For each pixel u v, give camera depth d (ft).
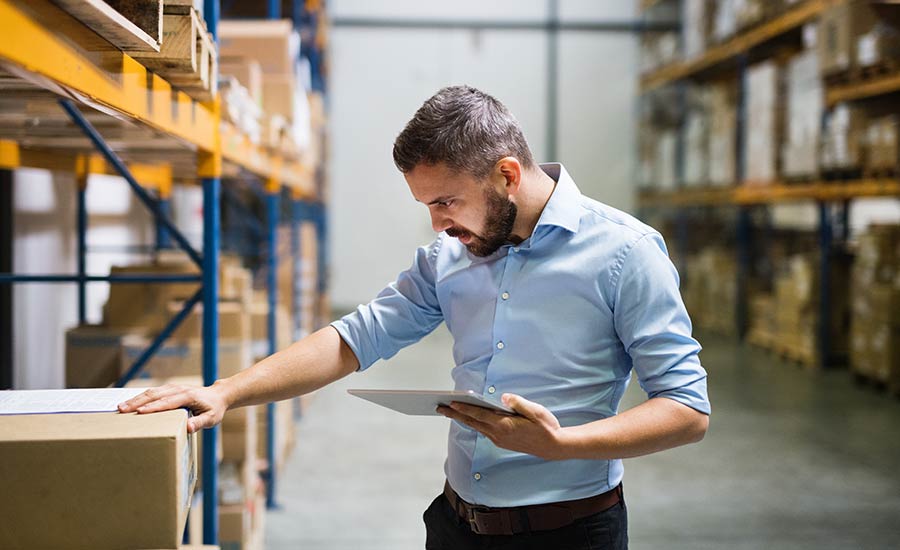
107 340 11.41
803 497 16.76
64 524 5.12
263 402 6.75
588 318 6.37
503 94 46.80
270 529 15.02
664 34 43.88
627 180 47.73
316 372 6.89
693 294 41.98
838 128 27.27
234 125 10.53
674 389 5.94
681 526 15.19
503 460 6.49
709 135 39.04
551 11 46.73
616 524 6.64
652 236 6.33
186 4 6.52
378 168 46.11
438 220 6.20
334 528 15.11
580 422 6.47
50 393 6.39
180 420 5.56
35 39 4.07
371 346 7.16
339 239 46.16
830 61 27.22
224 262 16.25
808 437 21.08
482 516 6.57
